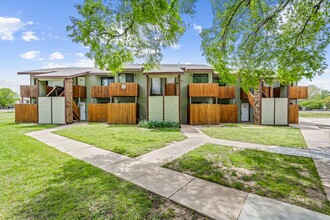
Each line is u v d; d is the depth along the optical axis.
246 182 3.46
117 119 14.58
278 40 6.59
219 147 6.35
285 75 6.83
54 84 17.25
